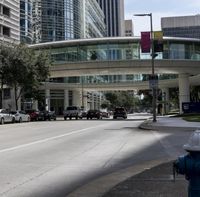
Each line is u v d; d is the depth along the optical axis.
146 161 13.77
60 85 98.88
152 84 42.16
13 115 53.22
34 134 28.05
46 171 11.94
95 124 44.00
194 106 63.72
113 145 19.53
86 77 102.56
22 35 110.75
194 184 4.53
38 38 120.75
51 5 129.25
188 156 4.56
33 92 71.94
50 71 68.75
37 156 15.45
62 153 16.38
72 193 8.86
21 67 58.91
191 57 69.81
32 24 117.31
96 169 12.25
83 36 148.62
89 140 22.48
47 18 128.00
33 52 62.38
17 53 59.56
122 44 69.00
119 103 166.75
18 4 103.44
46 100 97.31
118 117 72.75
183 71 69.94
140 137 24.31
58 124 45.00
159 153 16.16
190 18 93.69
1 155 15.81
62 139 23.34
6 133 29.41
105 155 15.59
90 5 168.75
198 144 4.48
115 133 28.19
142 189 8.98
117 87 102.75
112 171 11.87
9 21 97.88
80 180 10.48
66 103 104.44
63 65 69.44
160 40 43.56
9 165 13.13
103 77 101.75
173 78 92.00
